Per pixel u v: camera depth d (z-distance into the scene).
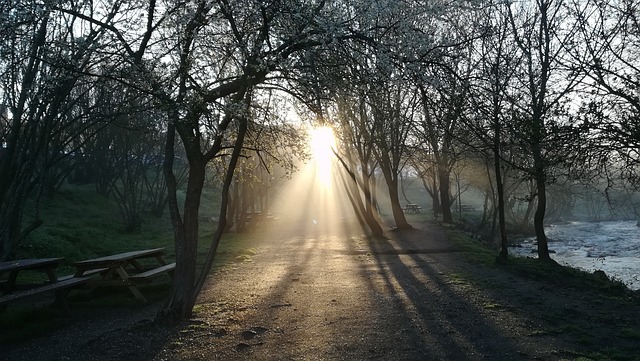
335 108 10.92
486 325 7.28
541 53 14.65
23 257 17.39
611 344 6.45
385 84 8.43
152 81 7.12
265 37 7.55
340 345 6.27
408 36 7.62
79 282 8.67
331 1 7.70
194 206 7.60
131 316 8.13
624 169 10.48
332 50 7.90
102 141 29.00
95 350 6.18
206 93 7.48
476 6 8.68
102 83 8.35
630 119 9.35
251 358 5.80
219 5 7.45
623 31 10.97
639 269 19.62
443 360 5.71
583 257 24.97
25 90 9.65
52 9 7.09
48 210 28.41
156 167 39.94
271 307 8.45
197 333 6.73
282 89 8.49
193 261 7.53
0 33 7.26
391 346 6.23
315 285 10.85
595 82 10.05
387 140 25.88
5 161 10.84
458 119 12.12
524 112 12.41
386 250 18.84
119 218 32.47
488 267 13.79
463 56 9.07
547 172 11.45
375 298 9.29
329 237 24.62
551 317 7.82
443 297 9.40
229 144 10.75
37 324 7.39
